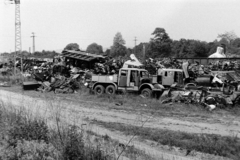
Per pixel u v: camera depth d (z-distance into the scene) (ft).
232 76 61.36
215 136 29.71
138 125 34.86
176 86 56.54
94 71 84.64
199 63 105.09
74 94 63.21
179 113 42.52
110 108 46.44
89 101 53.42
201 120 38.22
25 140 22.76
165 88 58.13
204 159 24.38
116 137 29.22
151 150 25.91
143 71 60.49
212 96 46.93
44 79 80.89
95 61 100.27
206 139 28.66
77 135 21.52
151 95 56.08
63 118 28.96
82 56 100.73
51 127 24.89
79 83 73.67
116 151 23.18
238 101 46.26
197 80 62.34
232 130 33.19
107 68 85.51
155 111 43.98
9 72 111.86
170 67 92.84
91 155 19.52
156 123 36.27
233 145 27.09
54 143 21.04
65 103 50.11
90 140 22.76
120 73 59.88
